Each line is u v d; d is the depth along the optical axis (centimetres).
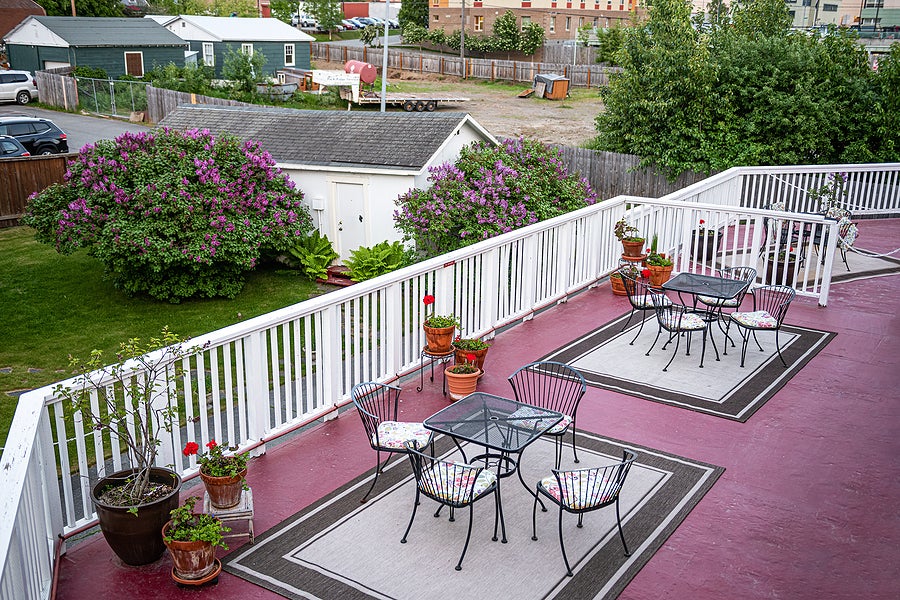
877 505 541
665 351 822
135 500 468
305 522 523
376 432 538
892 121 1723
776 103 1767
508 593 450
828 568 474
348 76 3350
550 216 1481
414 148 1578
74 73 3256
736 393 718
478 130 1670
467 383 702
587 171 2077
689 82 1862
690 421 665
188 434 549
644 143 1956
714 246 1033
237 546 497
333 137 1680
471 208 1427
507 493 558
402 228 1481
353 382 770
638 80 1952
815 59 1809
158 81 3225
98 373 493
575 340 857
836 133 1802
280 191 1547
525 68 4356
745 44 1872
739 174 1344
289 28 3994
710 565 477
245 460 516
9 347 1189
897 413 679
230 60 3347
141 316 1347
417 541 501
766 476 578
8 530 349
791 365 781
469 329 823
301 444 635
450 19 5100
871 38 3591
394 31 6656
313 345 1182
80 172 1431
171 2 5759
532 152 1583
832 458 604
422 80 4447
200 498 563
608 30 4478
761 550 491
